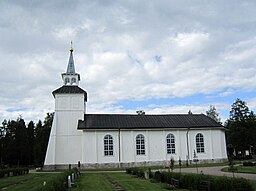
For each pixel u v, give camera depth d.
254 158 72.12
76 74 57.84
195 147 55.44
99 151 52.12
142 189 20.83
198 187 18.77
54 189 14.60
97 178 30.98
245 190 15.67
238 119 70.19
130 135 53.66
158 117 58.38
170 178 23.20
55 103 55.09
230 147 82.25
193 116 60.12
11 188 24.39
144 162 52.97
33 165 79.31
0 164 75.44
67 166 52.28
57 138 53.41
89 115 56.34
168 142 54.94
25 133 80.69
